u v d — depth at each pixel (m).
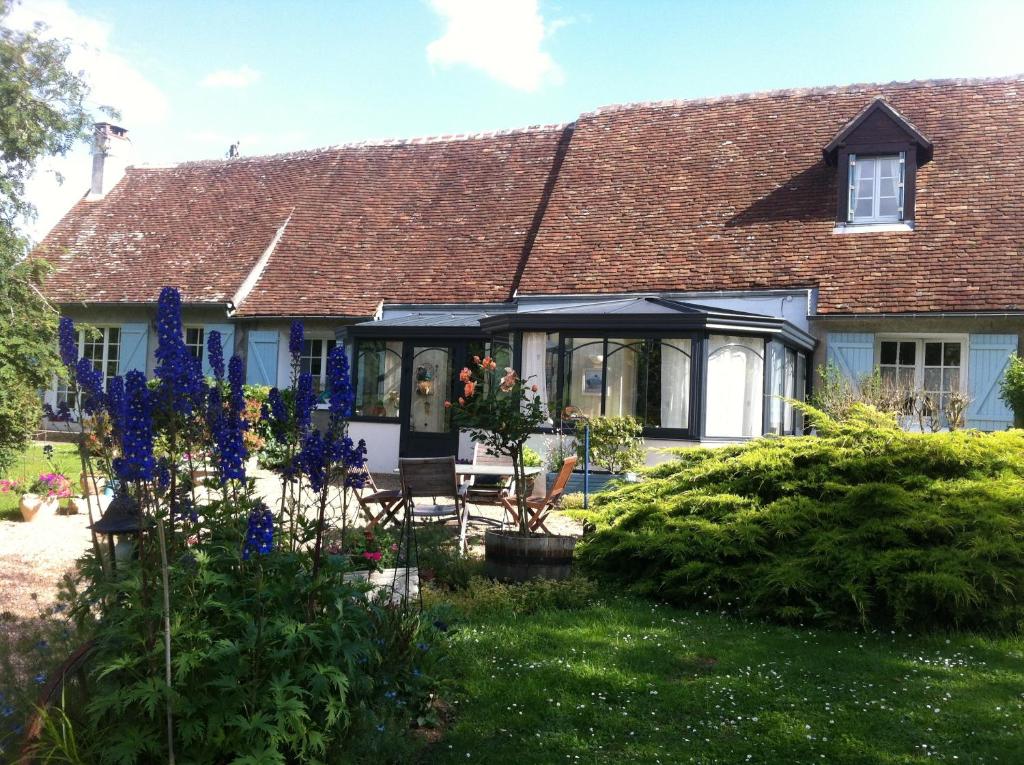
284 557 3.61
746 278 14.55
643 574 7.16
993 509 6.41
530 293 15.59
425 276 17.44
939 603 5.94
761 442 7.84
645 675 5.03
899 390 13.16
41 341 11.22
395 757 3.77
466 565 7.21
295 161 21.91
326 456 3.79
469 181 19.58
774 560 6.59
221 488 3.85
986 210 14.28
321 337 17.77
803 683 4.94
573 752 4.03
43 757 3.10
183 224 21.05
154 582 3.35
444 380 15.28
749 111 17.88
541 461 12.49
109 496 9.83
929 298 13.36
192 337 18.75
